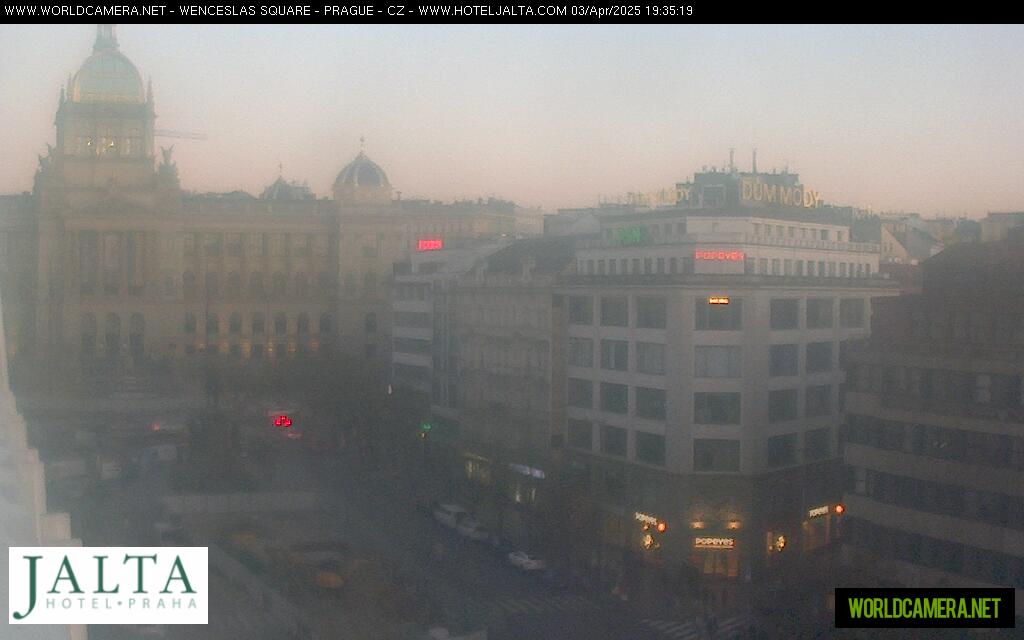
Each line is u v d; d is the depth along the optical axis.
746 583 78.56
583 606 68.56
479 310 109.62
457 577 71.31
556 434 95.94
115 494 91.56
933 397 63.59
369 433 132.00
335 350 185.50
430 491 101.88
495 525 90.56
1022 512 58.44
